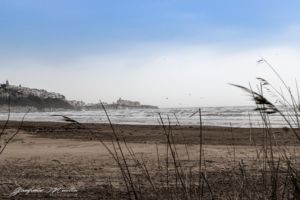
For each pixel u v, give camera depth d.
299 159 3.94
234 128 25.50
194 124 34.22
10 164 10.14
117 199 5.96
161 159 10.34
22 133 22.69
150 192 5.39
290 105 3.20
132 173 8.23
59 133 22.91
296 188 3.29
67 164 10.06
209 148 12.90
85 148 14.21
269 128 3.46
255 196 3.51
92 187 7.09
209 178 6.62
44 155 12.12
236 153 11.41
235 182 4.13
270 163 3.47
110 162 10.19
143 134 21.55
